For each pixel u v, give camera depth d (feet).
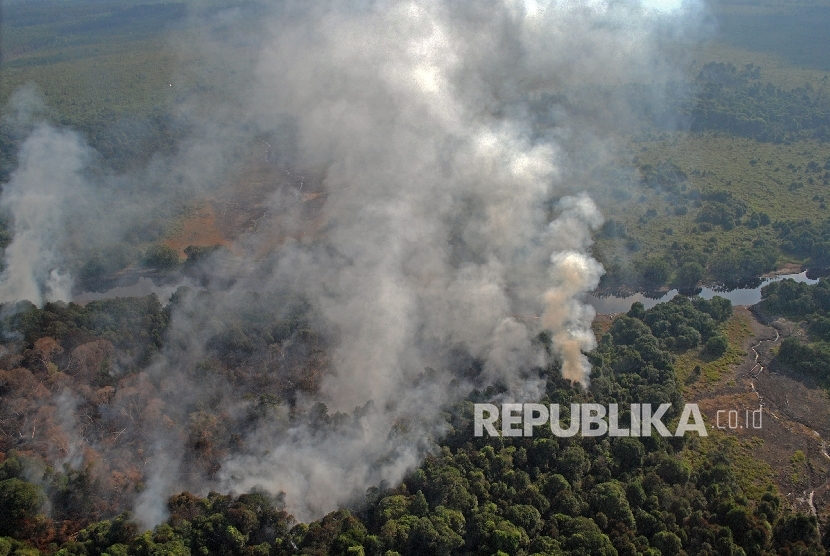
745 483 412.98
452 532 344.28
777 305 592.19
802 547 345.31
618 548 341.21
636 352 499.92
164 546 339.77
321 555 333.62
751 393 494.59
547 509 369.91
